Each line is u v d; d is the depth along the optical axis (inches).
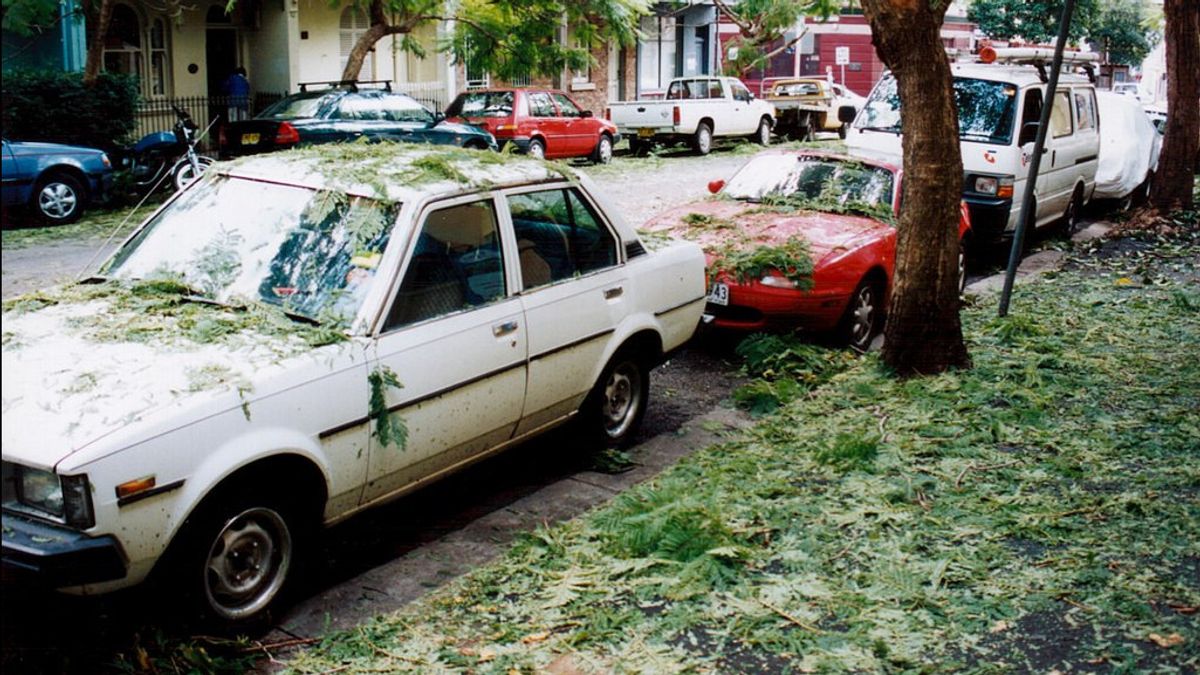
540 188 248.1
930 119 314.8
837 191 416.5
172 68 921.5
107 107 718.5
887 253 375.9
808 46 1995.6
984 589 190.7
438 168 234.7
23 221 601.3
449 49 957.2
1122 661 167.6
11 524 161.2
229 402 175.5
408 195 220.1
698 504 221.9
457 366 216.1
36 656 175.0
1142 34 1787.6
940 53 312.2
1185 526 215.0
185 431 169.0
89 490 158.2
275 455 181.8
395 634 183.6
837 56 1604.3
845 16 1980.8
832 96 1302.9
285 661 178.2
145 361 183.6
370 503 207.8
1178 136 678.5
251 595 185.3
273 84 981.2
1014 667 166.4
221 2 946.7
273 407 181.5
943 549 207.2
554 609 190.1
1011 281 398.0
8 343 190.1
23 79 689.6
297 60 974.4
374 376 198.4
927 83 312.3
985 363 332.8
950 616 182.1
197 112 919.7
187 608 175.9
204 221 229.9
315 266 213.3
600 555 210.2
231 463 173.8
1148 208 694.5
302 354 190.7
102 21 710.5
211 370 181.0
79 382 175.5
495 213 233.8
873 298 377.1
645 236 300.8
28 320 201.5
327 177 229.6
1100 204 767.7
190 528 172.7
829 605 186.5
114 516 160.4
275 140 700.7
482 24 921.5
